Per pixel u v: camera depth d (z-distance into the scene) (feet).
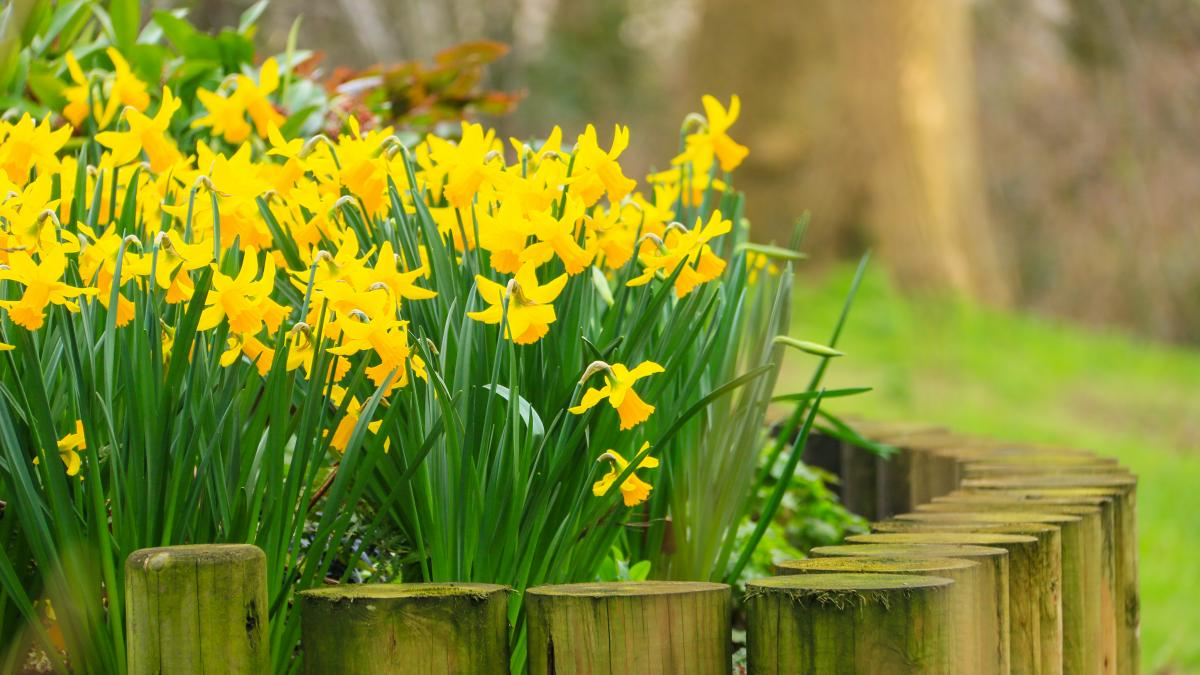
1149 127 90.43
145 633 12.82
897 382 49.32
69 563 13.04
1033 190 96.37
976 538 13.57
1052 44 100.73
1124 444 43.88
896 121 61.77
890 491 16.97
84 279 13.28
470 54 18.94
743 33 61.82
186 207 13.56
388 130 14.03
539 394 13.46
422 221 13.53
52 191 13.83
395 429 13.43
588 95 103.19
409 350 13.29
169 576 12.81
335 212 13.69
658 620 12.86
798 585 12.90
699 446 14.06
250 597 12.87
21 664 13.32
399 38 81.56
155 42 17.95
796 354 53.11
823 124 61.26
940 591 12.87
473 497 13.26
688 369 13.93
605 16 105.60
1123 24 91.30
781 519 17.03
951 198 64.18
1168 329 89.81
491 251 13.38
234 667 12.84
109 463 13.23
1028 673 13.55
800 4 61.21
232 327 13.09
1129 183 91.30
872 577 12.97
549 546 13.35
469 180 13.48
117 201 13.97
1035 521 13.84
